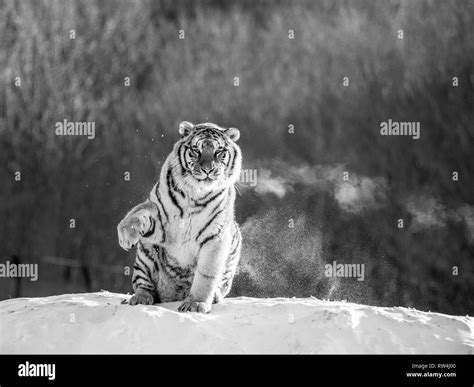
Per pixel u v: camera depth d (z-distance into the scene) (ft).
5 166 77.71
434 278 66.69
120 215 76.02
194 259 28.55
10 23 82.23
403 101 75.31
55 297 31.19
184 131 29.17
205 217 27.96
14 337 26.27
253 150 79.66
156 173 77.61
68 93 81.46
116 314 26.21
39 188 77.61
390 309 28.27
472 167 69.46
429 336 26.16
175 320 25.73
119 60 89.20
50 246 76.28
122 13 92.17
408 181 71.05
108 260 74.59
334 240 69.62
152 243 28.37
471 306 65.62
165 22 98.53
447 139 71.26
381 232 69.00
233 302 29.40
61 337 25.95
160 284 29.19
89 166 78.64
